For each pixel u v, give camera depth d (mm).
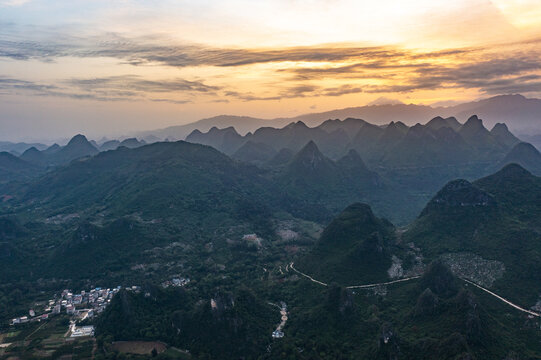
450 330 171500
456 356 151125
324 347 188250
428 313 188625
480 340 164625
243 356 188750
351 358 177500
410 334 180500
